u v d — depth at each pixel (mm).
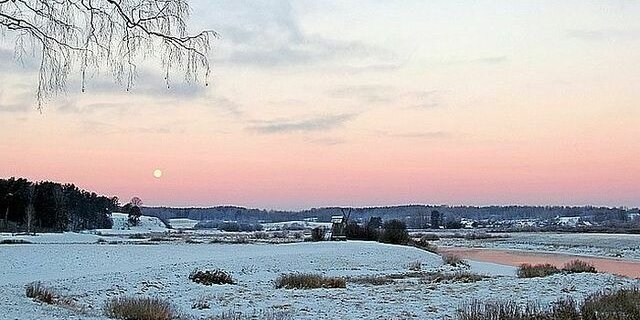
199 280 30594
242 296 24500
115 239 82250
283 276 32156
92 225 133625
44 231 96125
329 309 20172
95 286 27891
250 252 50250
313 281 29703
